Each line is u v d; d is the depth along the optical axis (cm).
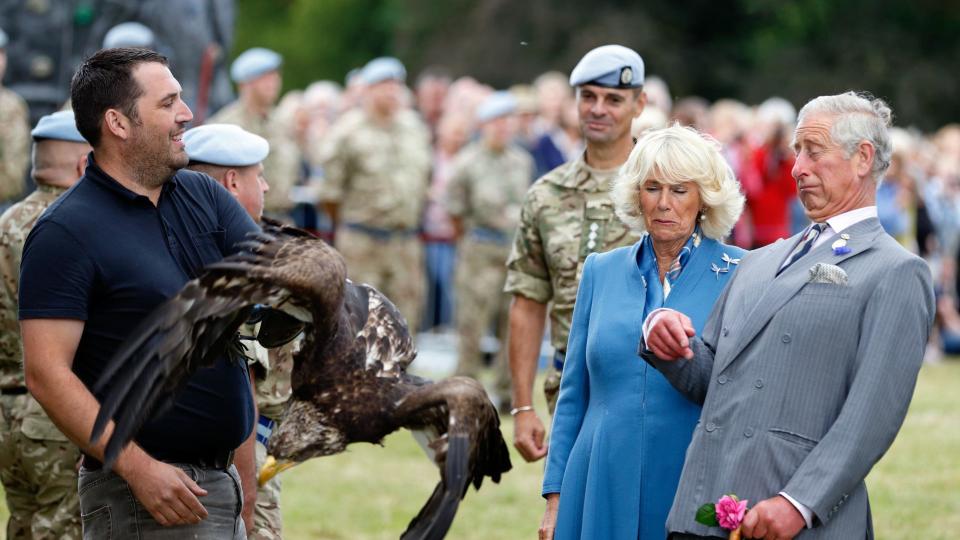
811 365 1112
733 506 1091
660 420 1225
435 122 4372
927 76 9356
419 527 930
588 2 9506
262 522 1434
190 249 1184
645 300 1255
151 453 1170
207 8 2856
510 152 3244
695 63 9331
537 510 2169
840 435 1081
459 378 978
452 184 3203
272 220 987
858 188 1136
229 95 2945
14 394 1466
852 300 1107
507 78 9469
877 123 1131
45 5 2789
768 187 3750
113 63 1159
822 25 9562
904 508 2186
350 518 2088
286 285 952
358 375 991
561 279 1564
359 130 3172
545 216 1581
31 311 1132
